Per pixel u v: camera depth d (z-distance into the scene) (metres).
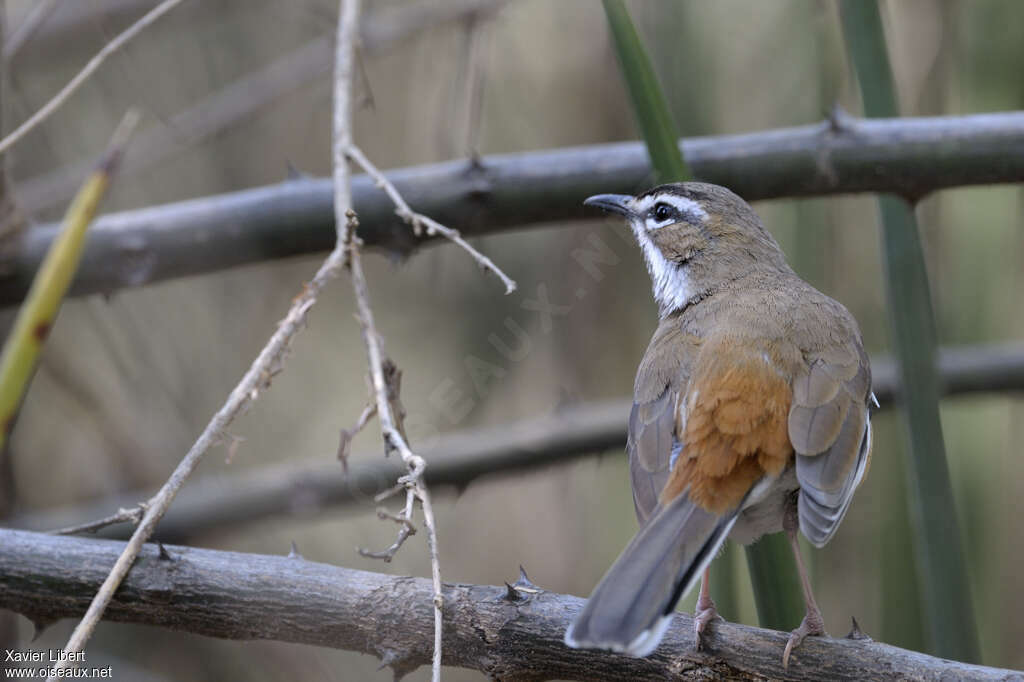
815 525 6.67
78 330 13.05
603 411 10.93
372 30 12.50
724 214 8.73
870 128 8.46
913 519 9.23
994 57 11.24
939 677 6.14
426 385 13.53
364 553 6.39
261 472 11.29
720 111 11.87
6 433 6.99
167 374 13.20
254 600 6.65
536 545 13.28
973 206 11.43
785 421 7.11
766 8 11.94
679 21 11.48
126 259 8.86
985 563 10.92
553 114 13.13
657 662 6.51
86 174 12.83
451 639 6.54
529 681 6.57
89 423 12.77
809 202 11.31
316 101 13.58
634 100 7.90
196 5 14.06
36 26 9.87
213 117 12.83
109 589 6.32
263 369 6.90
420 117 13.61
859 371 7.61
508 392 13.25
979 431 11.19
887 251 8.69
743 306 7.99
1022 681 6.03
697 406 7.22
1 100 9.08
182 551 6.80
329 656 12.64
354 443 13.58
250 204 8.94
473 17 11.14
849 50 9.38
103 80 13.58
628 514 12.52
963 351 11.02
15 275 9.00
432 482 10.84
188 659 12.32
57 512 11.59
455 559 13.51
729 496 6.92
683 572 6.45
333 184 8.95
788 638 6.48
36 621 6.86
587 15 13.13
